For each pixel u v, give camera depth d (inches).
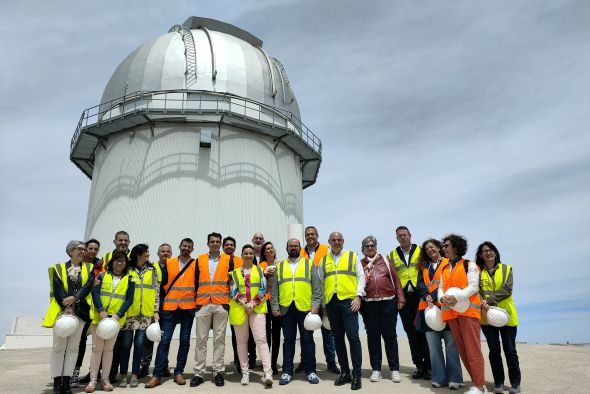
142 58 733.9
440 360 249.3
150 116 663.1
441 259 261.4
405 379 271.1
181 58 708.7
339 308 255.3
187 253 286.8
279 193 730.2
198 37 743.7
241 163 689.6
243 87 713.0
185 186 654.5
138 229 644.7
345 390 238.4
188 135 676.1
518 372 236.1
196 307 272.1
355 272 258.8
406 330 283.1
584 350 406.9
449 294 222.5
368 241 275.4
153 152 670.5
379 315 266.5
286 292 266.5
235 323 263.1
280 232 710.5
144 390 248.1
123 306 256.7
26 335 638.5
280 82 781.9
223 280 274.7
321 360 349.1
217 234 285.9
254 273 273.0
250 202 681.6
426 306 257.3
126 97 694.5
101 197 692.1
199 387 253.6
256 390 242.4
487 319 233.8
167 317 272.2
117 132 709.3
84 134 716.7
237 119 679.7
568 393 234.5
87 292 241.3
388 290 266.2
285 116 750.5
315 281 267.9
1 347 629.9
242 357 263.3
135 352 264.5
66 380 233.8
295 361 343.6
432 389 241.3
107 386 248.5
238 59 732.7
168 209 646.5
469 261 233.6
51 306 237.1
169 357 373.1
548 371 300.7
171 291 276.2
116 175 683.4
